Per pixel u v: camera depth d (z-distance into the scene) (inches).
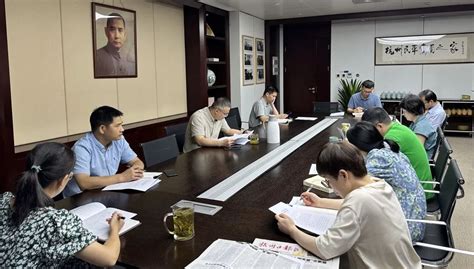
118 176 88.2
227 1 234.1
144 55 198.7
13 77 133.5
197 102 236.5
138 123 191.9
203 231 60.0
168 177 92.4
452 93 302.4
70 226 49.2
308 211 66.7
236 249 53.2
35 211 49.9
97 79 169.0
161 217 66.4
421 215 77.5
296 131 157.9
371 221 54.1
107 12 171.8
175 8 223.5
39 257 47.8
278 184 84.7
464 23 291.1
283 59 346.3
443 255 74.3
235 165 103.1
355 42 322.3
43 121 145.5
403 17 294.2
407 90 313.4
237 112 218.4
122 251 53.8
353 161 57.3
